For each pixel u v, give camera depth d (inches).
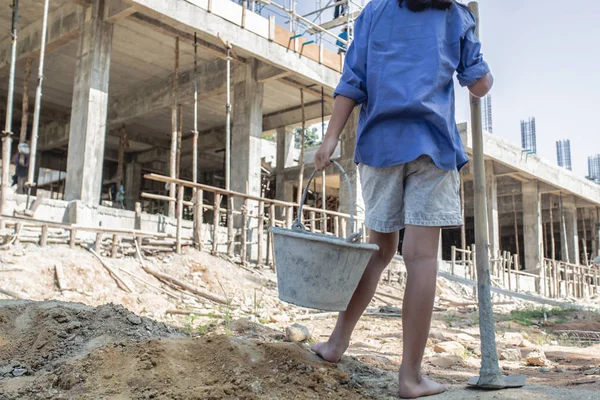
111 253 382.9
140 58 677.9
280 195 917.8
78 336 136.6
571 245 1166.3
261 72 660.7
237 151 661.3
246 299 377.4
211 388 94.3
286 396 96.1
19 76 740.7
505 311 529.3
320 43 689.6
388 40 107.7
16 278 301.6
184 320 262.8
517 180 1048.8
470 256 768.9
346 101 109.7
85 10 542.3
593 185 1162.6
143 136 1003.3
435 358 181.0
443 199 103.3
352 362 129.4
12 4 502.6
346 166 778.2
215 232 471.8
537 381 131.7
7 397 97.9
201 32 545.3
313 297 98.7
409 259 102.4
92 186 506.3
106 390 96.0
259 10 673.0
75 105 531.5
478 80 109.7
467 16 111.4
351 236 98.9
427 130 103.2
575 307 545.0
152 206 1039.6
